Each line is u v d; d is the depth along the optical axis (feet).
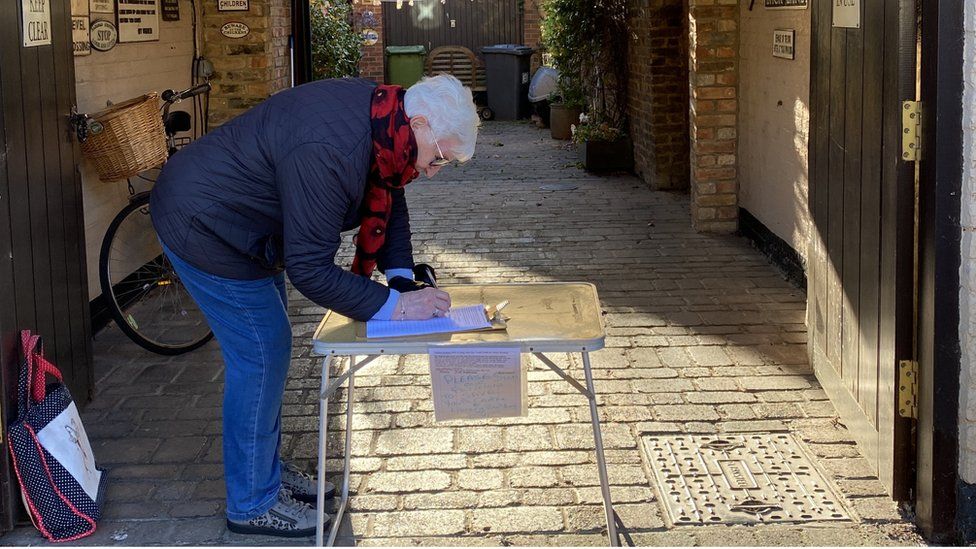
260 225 9.73
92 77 18.06
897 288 10.66
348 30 43.19
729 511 11.21
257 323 10.19
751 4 23.24
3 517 11.03
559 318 9.49
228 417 10.54
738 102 24.57
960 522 10.52
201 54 24.57
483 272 21.74
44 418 11.07
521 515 11.25
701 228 25.16
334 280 9.02
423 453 12.79
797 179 19.97
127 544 10.82
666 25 30.12
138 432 13.73
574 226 26.23
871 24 11.46
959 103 9.90
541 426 13.51
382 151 8.92
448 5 56.03
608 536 10.78
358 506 11.51
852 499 11.43
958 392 10.34
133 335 16.55
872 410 11.87
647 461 12.47
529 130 48.19
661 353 16.25
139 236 20.03
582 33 35.94
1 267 11.09
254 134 9.44
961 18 9.75
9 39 11.69
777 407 14.03
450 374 8.84
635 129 34.01
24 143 12.12
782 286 20.11
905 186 10.44
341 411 14.19
